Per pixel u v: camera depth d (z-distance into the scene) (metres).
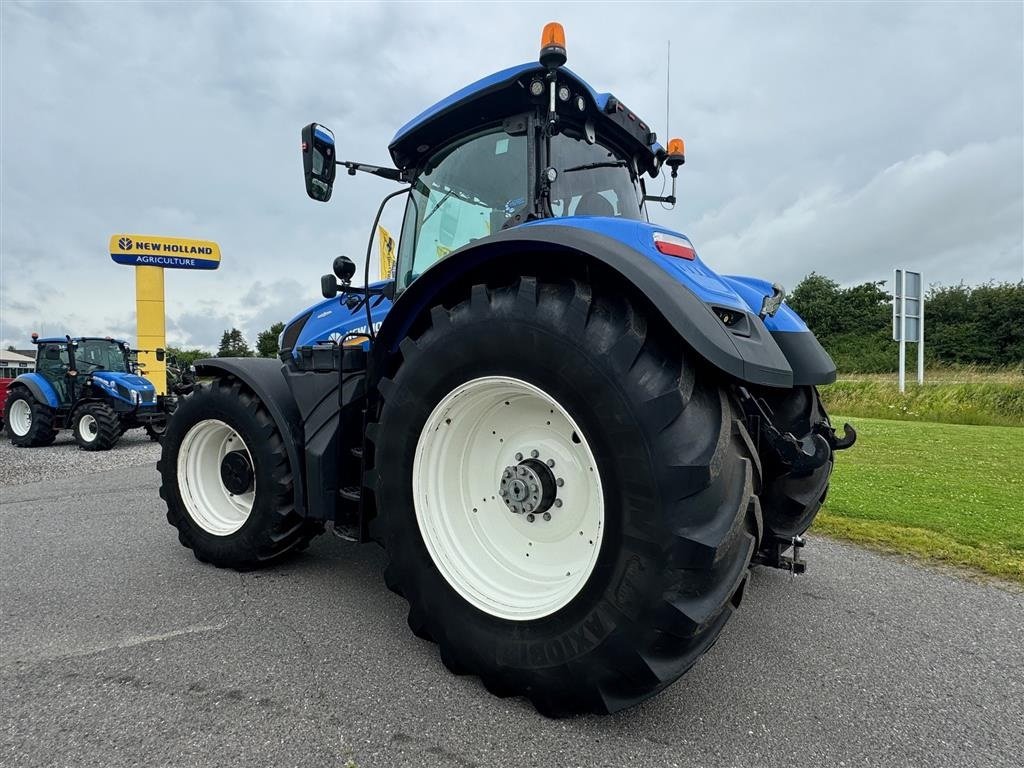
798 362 2.58
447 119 2.58
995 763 1.63
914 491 4.81
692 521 1.58
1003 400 10.66
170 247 15.84
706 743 1.70
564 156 2.55
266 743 1.68
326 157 2.80
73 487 5.72
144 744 1.68
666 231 1.99
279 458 2.91
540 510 2.01
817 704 1.91
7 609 2.64
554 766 1.59
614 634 1.64
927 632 2.45
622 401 1.65
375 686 1.98
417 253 2.85
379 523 2.23
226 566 3.15
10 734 1.73
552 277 1.92
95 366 10.38
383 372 2.42
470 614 1.97
